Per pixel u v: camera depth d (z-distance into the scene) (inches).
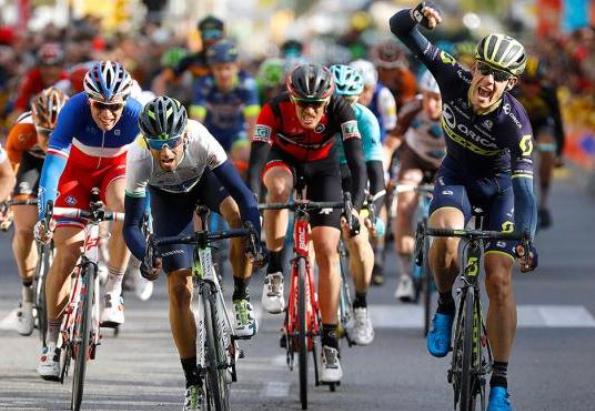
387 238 1594.5
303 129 1040.2
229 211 919.0
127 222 897.5
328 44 5329.7
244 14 6190.9
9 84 2642.7
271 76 1984.5
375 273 1539.1
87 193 1053.8
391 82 1723.7
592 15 3804.1
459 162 917.8
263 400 993.5
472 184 919.0
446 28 3388.3
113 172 1043.9
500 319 850.8
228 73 1644.9
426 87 1306.6
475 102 870.4
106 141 1024.9
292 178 1058.1
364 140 1083.3
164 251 882.8
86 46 2119.8
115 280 1035.9
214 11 4426.7
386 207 1299.2
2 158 1029.2
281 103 1041.5
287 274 1541.6
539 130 1766.7
